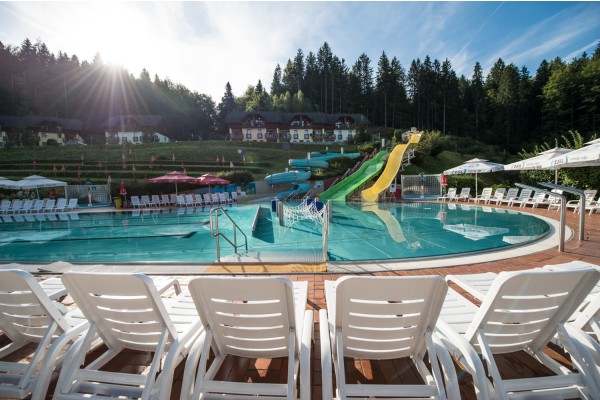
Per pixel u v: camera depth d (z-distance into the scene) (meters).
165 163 31.39
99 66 73.12
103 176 25.97
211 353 2.51
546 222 9.09
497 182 24.78
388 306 1.78
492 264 4.77
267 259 5.26
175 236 9.30
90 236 9.48
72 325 2.37
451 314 2.43
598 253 5.32
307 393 1.80
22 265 4.97
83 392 1.98
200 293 1.81
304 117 56.91
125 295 1.90
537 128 51.88
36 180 16.36
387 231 9.12
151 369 1.83
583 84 43.12
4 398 1.99
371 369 2.30
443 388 1.77
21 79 65.00
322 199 19.09
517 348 2.13
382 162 25.34
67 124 58.75
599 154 6.40
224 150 37.16
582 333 1.97
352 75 71.12
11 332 2.39
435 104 61.38
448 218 11.20
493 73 66.75
